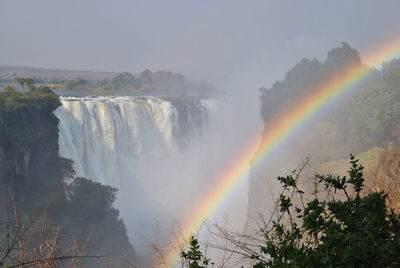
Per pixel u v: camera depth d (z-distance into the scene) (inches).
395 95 1505.9
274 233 165.9
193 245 161.3
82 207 1525.6
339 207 144.2
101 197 1582.2
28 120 1624.0
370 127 1550.2
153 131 2559.1
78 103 2005.4
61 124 1892.2
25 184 1503.4
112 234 1441.9
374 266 123.3
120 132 2260.1
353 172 158.2
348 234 128.0
